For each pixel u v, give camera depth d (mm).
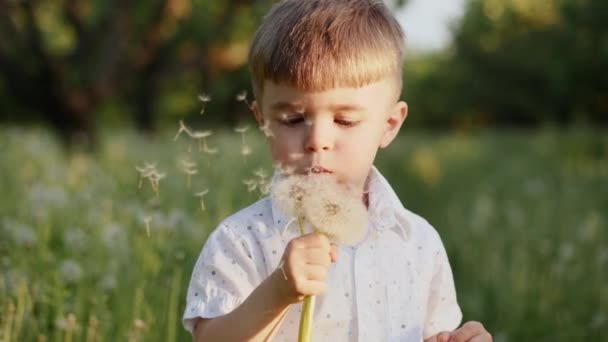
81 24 16781
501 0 36438
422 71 41531
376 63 2439
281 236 2541
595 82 23562
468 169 16391
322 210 2174
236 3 18219
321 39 2400
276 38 2428
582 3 20594
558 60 23703
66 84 16172
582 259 6695
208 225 4746
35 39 15836
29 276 4254
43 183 6906
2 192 6730
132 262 4594
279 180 2281
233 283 2514
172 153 9469
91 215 5422
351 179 2432
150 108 20875
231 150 7621
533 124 32969
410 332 2615
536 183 11664
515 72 32312
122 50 16953
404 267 2648
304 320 2203
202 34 19266
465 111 36875
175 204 5805
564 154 16438
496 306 6316
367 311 2537
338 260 2545
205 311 2488
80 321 3977
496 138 21469
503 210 9727
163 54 19562
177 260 4047
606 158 15648
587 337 5785
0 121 25578
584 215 8891
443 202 12594
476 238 8109
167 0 18281
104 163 9344
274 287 2221
